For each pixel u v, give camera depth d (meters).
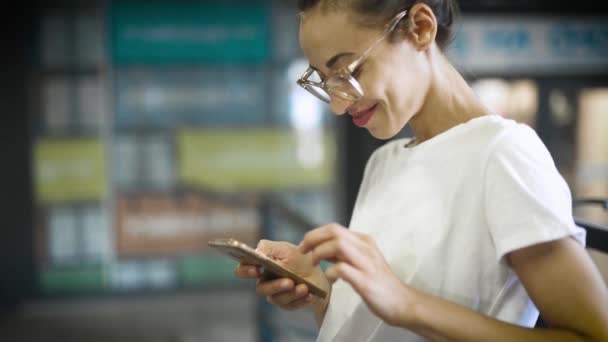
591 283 0.69
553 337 0.69
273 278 0.88
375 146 3.58
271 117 4.80
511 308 0.78
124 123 4.70
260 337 2.97
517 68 3.96
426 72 0.83
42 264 4.73
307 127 4.83
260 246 1.01
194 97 4.73
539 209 0.70
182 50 4.67
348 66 0.78
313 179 4.87
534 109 4.18
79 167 4.69
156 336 4.20
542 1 2.99
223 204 4.86
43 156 4.63
